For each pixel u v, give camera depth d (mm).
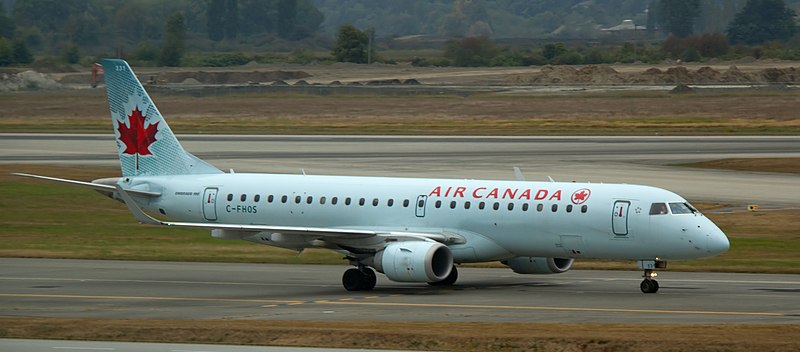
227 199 173000
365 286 152875
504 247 154125
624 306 132125
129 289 153875
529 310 129375
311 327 112688
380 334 105188
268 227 151250
